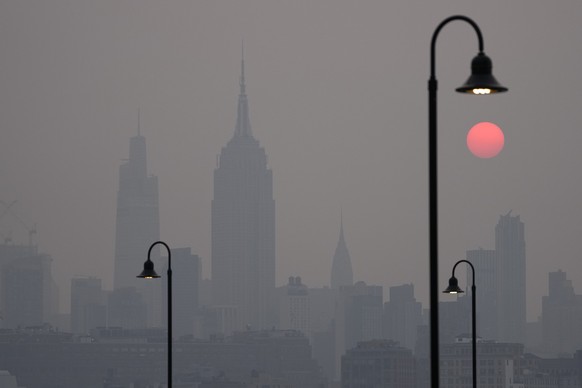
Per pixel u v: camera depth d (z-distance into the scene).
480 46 62.59
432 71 62.78
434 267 61.84
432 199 62.19
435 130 62.53
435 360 61.31
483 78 61.59
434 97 62.59
